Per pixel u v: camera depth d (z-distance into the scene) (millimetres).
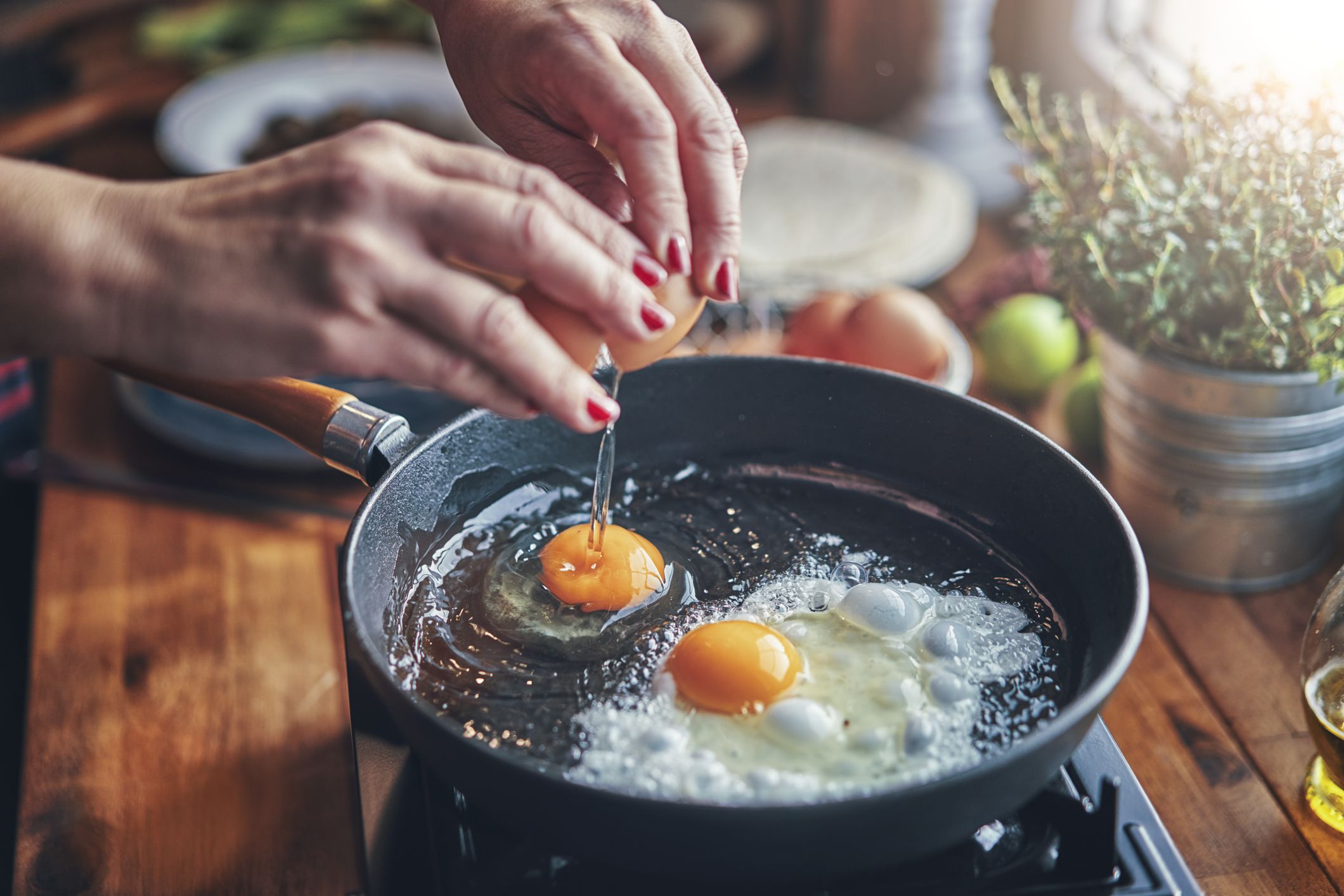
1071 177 788
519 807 534
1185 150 751
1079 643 604
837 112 1251
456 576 649
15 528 1062
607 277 524
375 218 513
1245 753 682
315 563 810
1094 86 1042
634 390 688
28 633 1040
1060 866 569
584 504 690
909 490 681
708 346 920
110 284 519
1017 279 932
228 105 1094
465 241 515
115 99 1193
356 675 655
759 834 510
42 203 523
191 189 531
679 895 568
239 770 696
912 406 667
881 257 973
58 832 669
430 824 590
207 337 521
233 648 757
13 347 537
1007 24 1197
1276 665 725
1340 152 696
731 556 660
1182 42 1009
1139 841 577
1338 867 633
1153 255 734
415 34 1320
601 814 516
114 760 700
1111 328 763
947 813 521
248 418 651
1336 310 676
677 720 585
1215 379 715
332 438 635
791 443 696
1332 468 739
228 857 660
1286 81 721
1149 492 769
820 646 610
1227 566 764
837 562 652
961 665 599
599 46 596
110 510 841
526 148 648
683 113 588
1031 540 647
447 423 647
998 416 646
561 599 640
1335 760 623
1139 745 687
